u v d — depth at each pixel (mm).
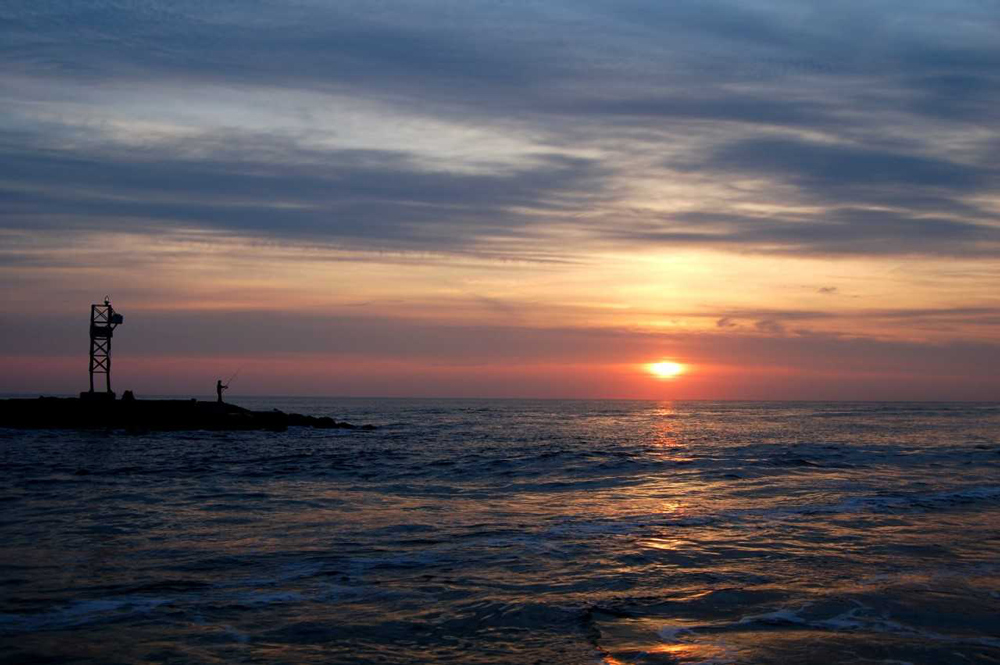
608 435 65062
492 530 18578
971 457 38906
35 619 11617
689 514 20906
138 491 25531
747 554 16016
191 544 16828
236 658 10109
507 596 12852
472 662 9984
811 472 31453
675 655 10211
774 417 115750
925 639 10836
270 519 20078
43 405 56344
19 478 29094
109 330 57875
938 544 17016
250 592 13102
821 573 14453
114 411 56656
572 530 18562
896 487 26469
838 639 10828
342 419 99875
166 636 10914
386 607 12281
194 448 45000
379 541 17250
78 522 19453
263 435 57094
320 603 12484
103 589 13203
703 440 57219
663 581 13867
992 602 12594
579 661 10008
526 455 41094
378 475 31094
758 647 10500
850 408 186625
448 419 101438
